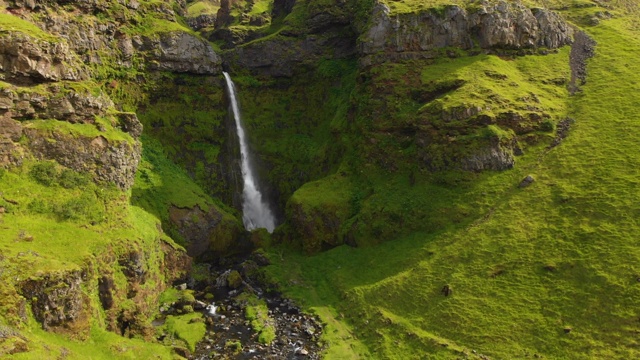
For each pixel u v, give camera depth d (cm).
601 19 7281
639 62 5981
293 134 7462
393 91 6000
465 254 4256
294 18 8250
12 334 2550
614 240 3756
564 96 5712
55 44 4312
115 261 3759
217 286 4891
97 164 4256
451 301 3850
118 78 6266
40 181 3791
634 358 2981
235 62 7894
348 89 7188
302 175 6850
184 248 5206
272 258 5362
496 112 5203
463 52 6253
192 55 6975
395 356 3553
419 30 6262
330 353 3644
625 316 3234
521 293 3703
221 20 10644
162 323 4028
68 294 3016
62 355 2708
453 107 5247
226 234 5722
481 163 5003
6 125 3753
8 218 3381
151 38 6650
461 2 6631
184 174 6344
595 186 4319
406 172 5462
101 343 3169
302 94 7788
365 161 5866
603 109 5281
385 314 3984
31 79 4081
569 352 3181
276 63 7856
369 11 6881
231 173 6925
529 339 3362
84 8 6019
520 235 4188
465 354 3378
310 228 5506
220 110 7181
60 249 3344
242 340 3838
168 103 6725
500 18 6259
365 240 5156
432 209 4934
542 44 6462
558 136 5131
